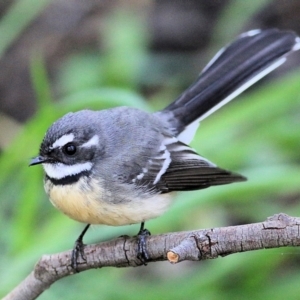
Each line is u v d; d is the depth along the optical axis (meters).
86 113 9.38
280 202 12.86
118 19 15.88
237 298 10.73
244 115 11.84
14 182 12.23
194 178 9.52
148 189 9.21
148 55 15.78
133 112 9.88
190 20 17.12
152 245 8.18
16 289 8.73
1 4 16.98
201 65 16.20
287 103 11.94
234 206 12.54
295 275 11.29
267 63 11.04
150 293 10.78
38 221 12.02
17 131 14.85
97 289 10.89
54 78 16.02
